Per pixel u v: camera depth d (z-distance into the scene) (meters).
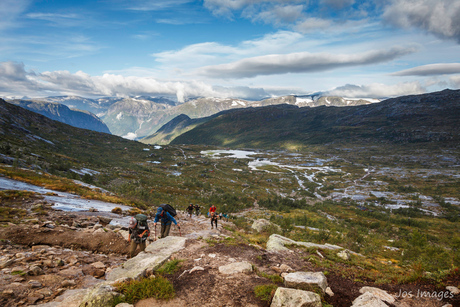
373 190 186.50
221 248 9.55
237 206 95.56
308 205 119.12
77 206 19.11
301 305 5.24
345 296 6.39
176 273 7.01
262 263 8.40
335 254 11.27
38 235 9.71
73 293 5.78
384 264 11.28
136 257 8.33
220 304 5.45
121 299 5.28
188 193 108.69
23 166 57.03
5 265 6.75
